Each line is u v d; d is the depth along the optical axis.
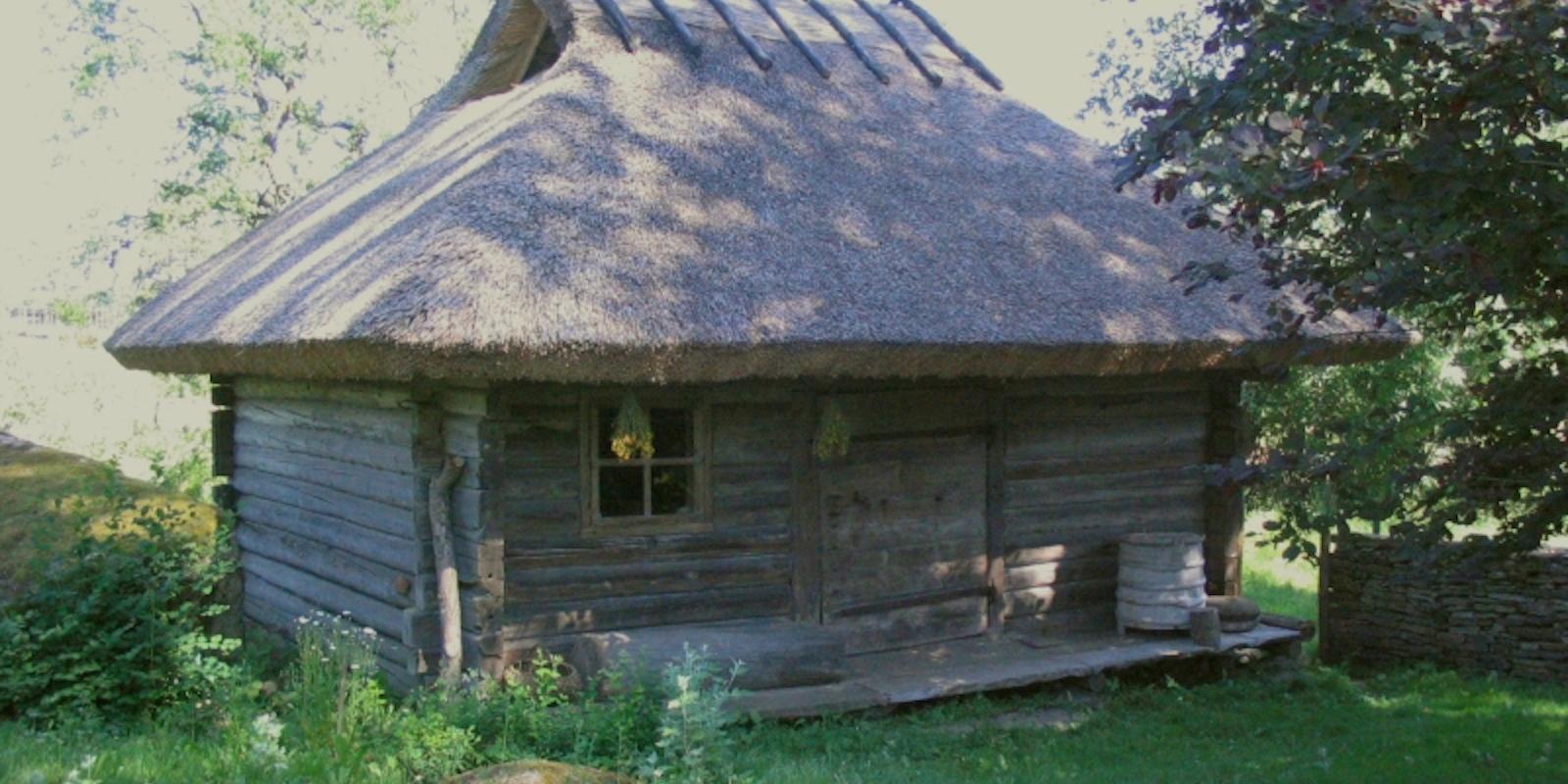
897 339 7.09
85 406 18.39
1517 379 5.23
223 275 10.12
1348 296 4.83
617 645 7.27
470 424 7.25
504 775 5.10
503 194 7.06
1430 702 8.59
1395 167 4.58
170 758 5.84
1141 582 8.97
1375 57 4.88
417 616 7.32
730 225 7.52
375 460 8.12
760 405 8.14
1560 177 4.72
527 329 6.23
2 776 5.41
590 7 9.39
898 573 8.59
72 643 7.00
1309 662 9.77
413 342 6.07
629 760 5.86
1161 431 9.69
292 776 5.38
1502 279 4.59
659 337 6.48
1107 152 9.94
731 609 8.02
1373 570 9.97
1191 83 5.39
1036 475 9.20
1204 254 9.22
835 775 6.30
